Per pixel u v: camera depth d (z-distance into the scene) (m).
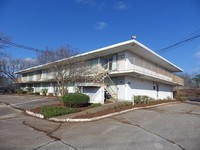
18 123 11.62
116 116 13.16
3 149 6.96
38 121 12.27
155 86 30.75
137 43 20.08
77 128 10.11
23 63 46.28
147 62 27.22
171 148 6.83
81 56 22.77
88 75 21.14
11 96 30.89
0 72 45.06
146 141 7.62
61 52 22.36
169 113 14.16
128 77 22.91
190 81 61.09
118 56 22.84
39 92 36.72
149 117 12.42
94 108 15.69
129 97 22.39
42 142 7.75
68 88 23.92
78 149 6.90
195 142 7.41
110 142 7.60
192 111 15.58
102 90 18.69
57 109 14.45
